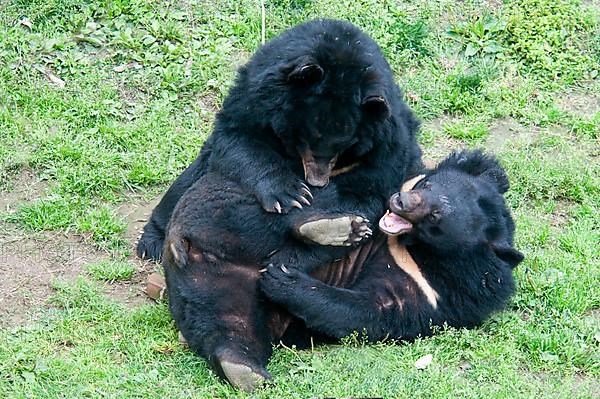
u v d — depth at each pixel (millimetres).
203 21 17219
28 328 11000
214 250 10734
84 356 10508
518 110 16328
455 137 15766
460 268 10961
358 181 11242
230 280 10672
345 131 10969
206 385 10031
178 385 10062
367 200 11320
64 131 15047
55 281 12016
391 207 10938
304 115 10969
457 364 10609
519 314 11578
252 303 10609
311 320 10523
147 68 16281
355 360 10422
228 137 11305
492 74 16984
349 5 17656
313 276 11062
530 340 10898
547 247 13078
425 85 16578
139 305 11711
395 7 17828
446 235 10805
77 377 10117
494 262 11125
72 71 16047
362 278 11000
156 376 10156
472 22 17828
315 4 17531
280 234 10875
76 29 16672
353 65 11023
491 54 17422
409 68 17016
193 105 15820
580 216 13953
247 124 11188
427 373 10312
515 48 17500
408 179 11820
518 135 15945
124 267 12336
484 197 11281
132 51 16531
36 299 11734
